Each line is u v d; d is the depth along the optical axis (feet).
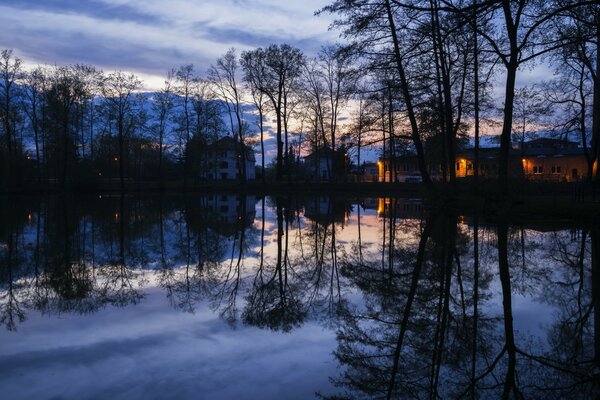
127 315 19.04
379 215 74.74
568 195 71.10
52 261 33.01
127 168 215.72
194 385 12.07
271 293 23.36
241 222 64.23
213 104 169.58
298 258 34.68
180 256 35.73
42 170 172.86
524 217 51.49
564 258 30.71
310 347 15.24
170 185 178.29
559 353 14.80
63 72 150.00
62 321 18.13
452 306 20.16
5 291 23.56
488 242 37.93
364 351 14.85
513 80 51.29
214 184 184.55
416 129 70.44
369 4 59.57
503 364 13.96
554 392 12.11
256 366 13.50
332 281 26.22
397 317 18.80
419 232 47.93
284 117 167.94
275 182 166.71
